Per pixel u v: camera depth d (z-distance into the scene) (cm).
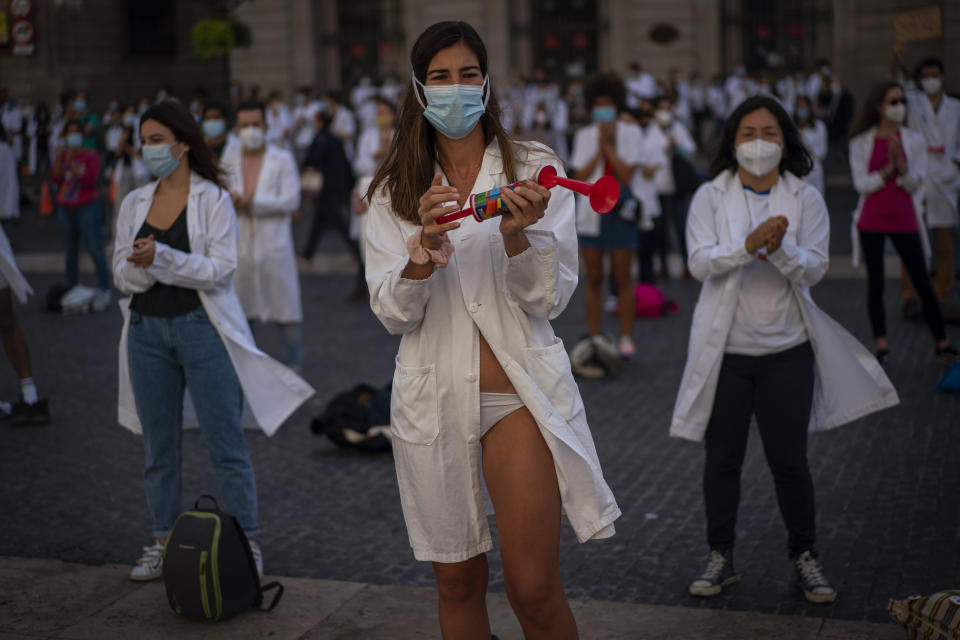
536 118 2319
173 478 420
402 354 276
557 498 267
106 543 463
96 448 607
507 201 238
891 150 709
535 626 268
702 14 2922
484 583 284
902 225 717
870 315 741
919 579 400
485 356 269
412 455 272
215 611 376
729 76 2961
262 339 909
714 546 399
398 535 468
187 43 2627
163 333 404
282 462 580
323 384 747
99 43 2570
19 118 1814
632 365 782
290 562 439
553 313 270
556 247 258
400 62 3102
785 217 357
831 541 441
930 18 961
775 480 390
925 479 512
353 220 1064
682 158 1090
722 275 386
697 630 362
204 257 403
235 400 412
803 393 382
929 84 870
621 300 789
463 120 260
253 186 708
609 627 368
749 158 379
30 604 397
